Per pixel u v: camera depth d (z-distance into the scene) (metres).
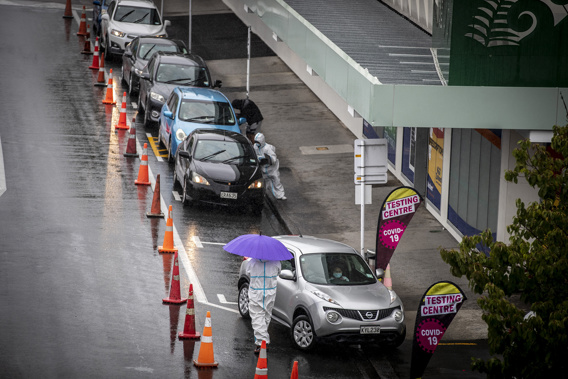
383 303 23.98
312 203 36.44
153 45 49.16
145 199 35.22
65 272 27.66
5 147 39.41
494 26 26.44
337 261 25.23
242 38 62.12
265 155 36.25
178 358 22.67
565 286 18.27
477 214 31.39
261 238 23.33
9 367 21.30
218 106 40.22
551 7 26.44
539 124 26.52
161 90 43.69
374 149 27.89
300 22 36.81
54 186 35.56
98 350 22.66
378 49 32.56
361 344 24.00
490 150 30.36
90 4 69.69
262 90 51.53
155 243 30.97
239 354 23.30
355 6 42.69
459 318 27.05
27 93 47.50
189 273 28.67
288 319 24.56
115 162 39.06
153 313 25.36
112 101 47.22
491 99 26.33
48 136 41.44
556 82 26.64
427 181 36.56
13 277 26.92
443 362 23.98
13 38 58.16
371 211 35.81
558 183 18.59
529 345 17.84
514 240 19.11
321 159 41.53
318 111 48.38
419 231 34.16
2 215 32.12
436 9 28.77
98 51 53.06
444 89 26.17
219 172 34.78
